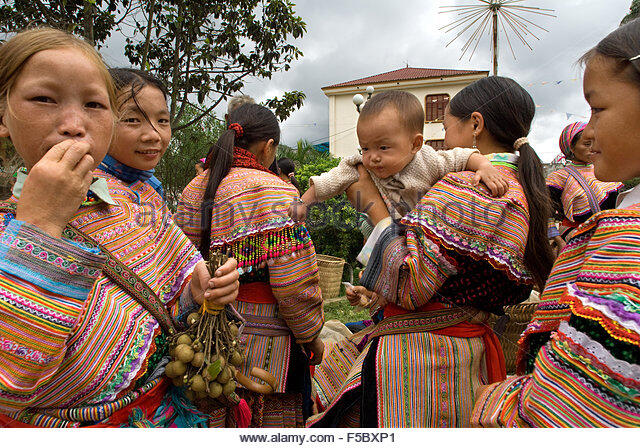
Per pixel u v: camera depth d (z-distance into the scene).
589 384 0.64
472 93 1.34
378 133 1.20
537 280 1.26
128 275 0.94
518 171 1.25
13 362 0.67
